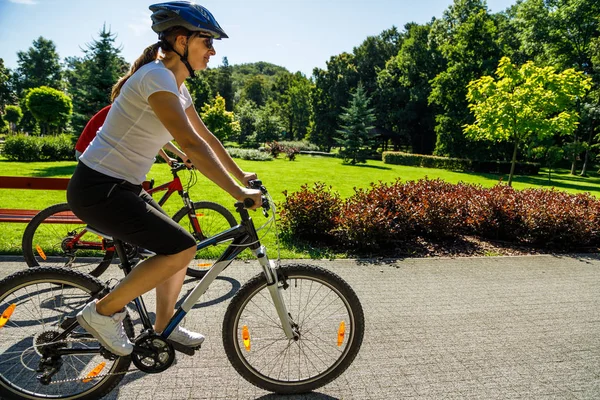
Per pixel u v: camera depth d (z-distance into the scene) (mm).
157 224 1979
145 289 2043
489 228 6660
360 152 29891
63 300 2502
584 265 5461
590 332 3439
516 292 4332
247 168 20266
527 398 2504
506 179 23797
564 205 6625
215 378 2562
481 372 2768
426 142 46031
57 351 2197
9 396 2223
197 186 11328
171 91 1857
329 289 2676
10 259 4398
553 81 13266
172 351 2266
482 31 31594
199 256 4773
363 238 5473
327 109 51812
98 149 1969
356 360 2857
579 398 2520
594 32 30172
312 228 5969
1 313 2256
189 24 1963
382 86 46000
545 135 13703
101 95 20516
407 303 3898
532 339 3275
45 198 8312
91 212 1963
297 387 2438
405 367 2789
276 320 3031
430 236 6465
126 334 2246
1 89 66875
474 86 14867
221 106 41156
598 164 37938
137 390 2414
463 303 3963
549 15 30562
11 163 16969
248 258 4883
